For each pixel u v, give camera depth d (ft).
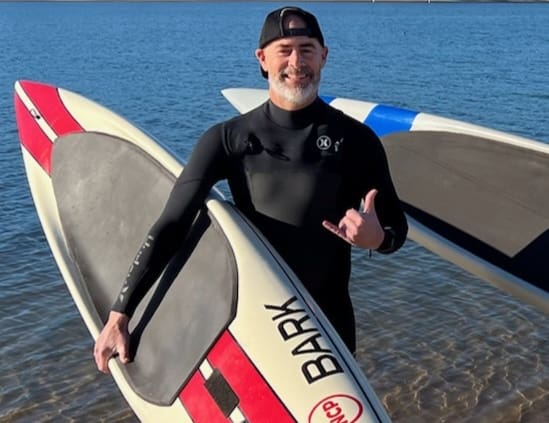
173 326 9.32
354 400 7.54
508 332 17.38
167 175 11.14
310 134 8.23
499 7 367.45
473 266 14.80
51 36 120.98
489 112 45.19
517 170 17.33
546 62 74.43
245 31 137.18
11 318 17.69
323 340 8.05
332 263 8.73
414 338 17.15
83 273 11.79
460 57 81.35
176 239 8.70
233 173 8.50
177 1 638.94
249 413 7.93
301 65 7.89
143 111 46.11
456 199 16.72
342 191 8.43
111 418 14.12
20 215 24.47
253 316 8.43
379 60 78.18
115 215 11.80
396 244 8.50
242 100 21.99
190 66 72.54
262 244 8.71
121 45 100.83
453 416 14.33
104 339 9.24
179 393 8.73
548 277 14.21
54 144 13.79
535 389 15.14
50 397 14.75
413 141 19.01
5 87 54.75
